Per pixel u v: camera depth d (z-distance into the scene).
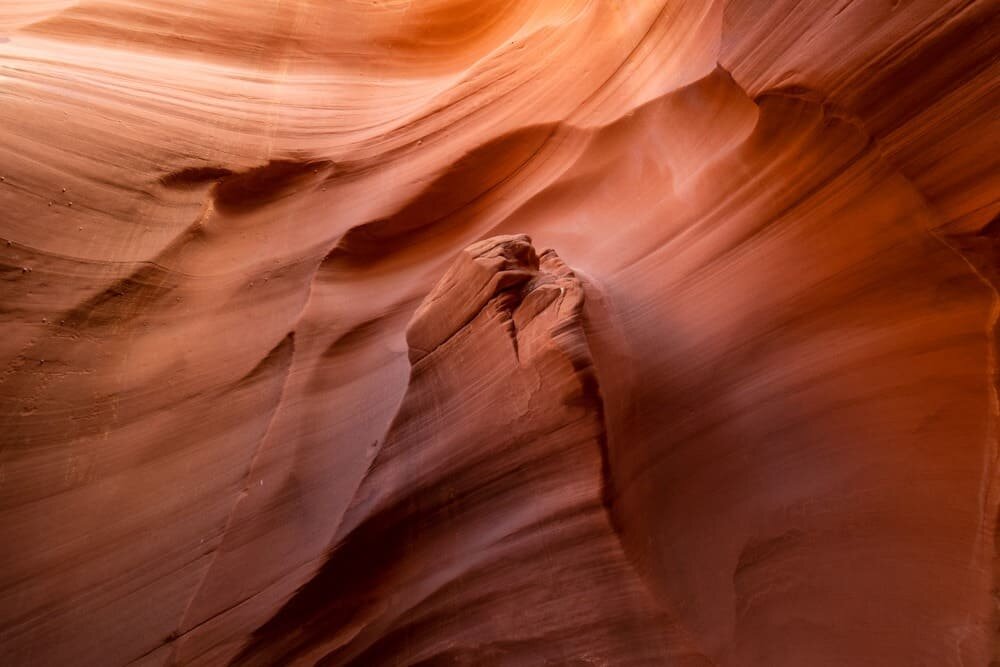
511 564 2.96
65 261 4.53
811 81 2.89
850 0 2.75
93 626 3.34
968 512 2.85
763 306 3.51
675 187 4.28
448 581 3.06
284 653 3.11
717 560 3.01
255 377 4.36
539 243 4.85
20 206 4.57
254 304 4.88
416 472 3.29
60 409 4.03
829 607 2.91
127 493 3.81
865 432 3.13
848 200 3.17
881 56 2.60
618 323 3.73
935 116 2.57
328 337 4.54
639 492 3.07
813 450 3.21
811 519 3.09
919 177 2.74
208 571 3.39
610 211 4.71
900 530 2.95
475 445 3.16
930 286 2.96
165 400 4.24
